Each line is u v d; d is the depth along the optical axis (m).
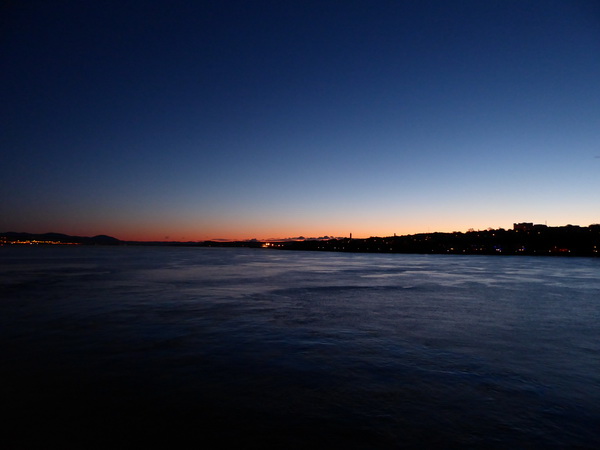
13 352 6.67
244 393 4.89
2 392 4.89
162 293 14.98
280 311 11.07
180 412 4.35
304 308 11.63
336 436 3.83
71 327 8.72
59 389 4.99
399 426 4.04
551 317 10.30
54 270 27.28
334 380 5.37
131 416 4.25
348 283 19.81
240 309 11.38
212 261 45.91
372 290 16.62
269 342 7.48
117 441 3.73
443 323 9.42
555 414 4.35
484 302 13.10
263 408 4.45
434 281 21.23
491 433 3.91
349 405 4.55
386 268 34.59
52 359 6.26
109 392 4.90
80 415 4.27
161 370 5.76
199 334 8.11
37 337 7.76
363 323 9.38
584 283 20.39
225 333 8.22
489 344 7.39
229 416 4.25
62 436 3.82
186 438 3.79
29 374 5.55
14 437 3.79
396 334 8.21
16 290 15.62
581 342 7.57
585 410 4.46
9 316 10.03
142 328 8.66
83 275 23.17
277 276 24.11
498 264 44.75
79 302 12.48
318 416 4.26
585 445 3.71
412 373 5.67
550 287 18.23
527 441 3.76
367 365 6.05
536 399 4.75
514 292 16.12
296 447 3.63
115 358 6.34
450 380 5.38
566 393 4.94
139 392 4.90
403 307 11.95
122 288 16.53
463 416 4.28
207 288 16.86
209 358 6.39
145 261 43.22
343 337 7.92
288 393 4.90
